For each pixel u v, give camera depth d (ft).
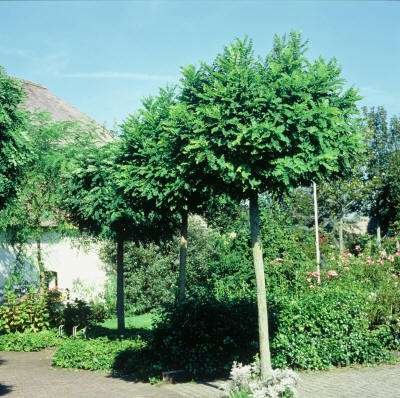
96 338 42.09
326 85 21.89
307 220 98.58
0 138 32.17
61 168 49.01
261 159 21.50
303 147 21.08
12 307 51.21
